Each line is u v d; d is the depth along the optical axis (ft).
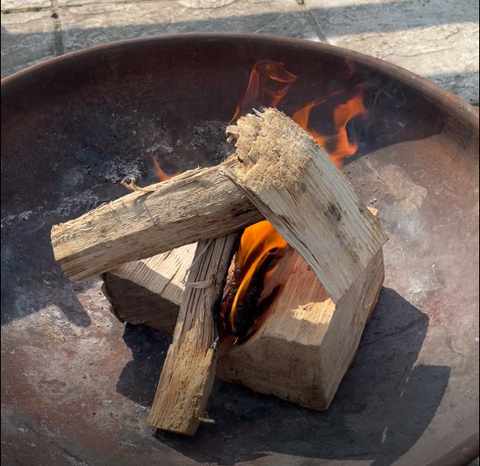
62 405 4.51
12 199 5.15
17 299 4.94
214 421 4.44
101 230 4.39
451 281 4.76
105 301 5.00
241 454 4.36
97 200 5.31
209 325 4.39
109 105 5.38
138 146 5.43
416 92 4.98
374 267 4.61
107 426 4.46
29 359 4.69
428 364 4.53
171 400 4.35
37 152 5.24
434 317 4.70
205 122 5.45
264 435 4.44
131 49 5.26
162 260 4.67
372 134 5.24
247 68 5.35
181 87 5.41
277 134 4.22
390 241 5.03
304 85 5.33
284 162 4.17
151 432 4.45
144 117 5.43
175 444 4.41
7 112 5.11
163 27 7.44
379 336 4.75
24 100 5.15
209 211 4.28
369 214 4.36
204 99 5.43
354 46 7.04
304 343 4.26
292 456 4.33
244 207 4.27
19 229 5.13
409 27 7.28
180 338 4.39
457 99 4.84
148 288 4.60
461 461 3.96
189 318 4.39
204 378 4.33
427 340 4.64
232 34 5.26
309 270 4.49
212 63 5.35
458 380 4.38
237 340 4.48
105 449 4.35
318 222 4.21
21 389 4.53
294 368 4.38
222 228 4.35
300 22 7.43
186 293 4.41
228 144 5.42
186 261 4.68
